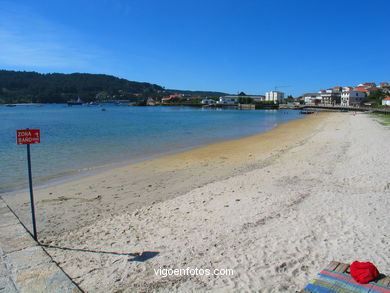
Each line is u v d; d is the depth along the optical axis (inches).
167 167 592.4
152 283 186.5
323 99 5344.5
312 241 233.0
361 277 164.7
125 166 606.9
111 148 855.1
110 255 227.6
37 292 167.9
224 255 218.7
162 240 250.8
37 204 374.6
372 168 467.8
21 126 1652.3
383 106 3218.5
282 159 611.5
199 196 376.2
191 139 1092.5
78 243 253.4
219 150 815.7
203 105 6456.7
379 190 361.4
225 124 1916.8
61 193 423.2
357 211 292.4
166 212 323.0
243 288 177.8
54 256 228.2
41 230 289.4
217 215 301.0
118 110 4766.2
